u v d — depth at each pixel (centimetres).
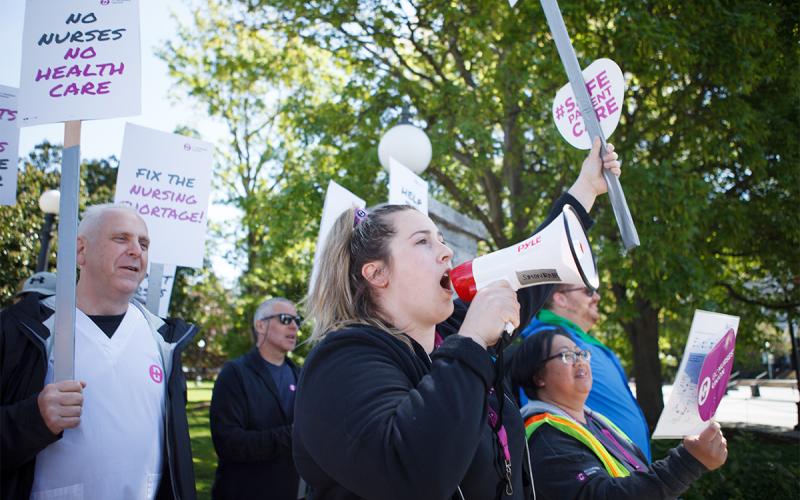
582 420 245
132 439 218
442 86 819
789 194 802
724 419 1359
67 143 212
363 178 831
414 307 150
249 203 1078
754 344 998
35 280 269
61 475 204
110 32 222
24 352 208
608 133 211
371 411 121
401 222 154
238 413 352
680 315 704
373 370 129
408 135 449
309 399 131
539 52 690
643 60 675
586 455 211
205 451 967
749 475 536
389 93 870
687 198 671
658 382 938
